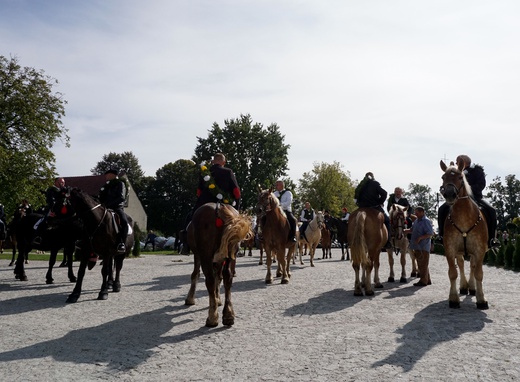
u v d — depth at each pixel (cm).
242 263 2238
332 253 3578
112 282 1213
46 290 1191
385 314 823
